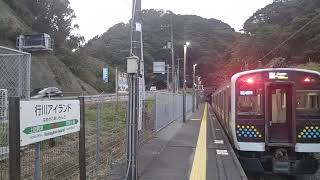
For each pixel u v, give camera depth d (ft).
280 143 43.86
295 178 48.73
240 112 44.98
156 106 64.03
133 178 30.45
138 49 31.53
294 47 216.54
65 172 28.27
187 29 327.88
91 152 36.19
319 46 196.85
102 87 234.17
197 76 310.65
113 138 42.57
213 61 328.29
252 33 273.33
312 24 197.26
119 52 216.13
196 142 57.98
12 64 29.25
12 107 16.20
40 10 234.58
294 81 44.29
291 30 215.31
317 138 43.47
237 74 45.91
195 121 104.06
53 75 181.37
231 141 52.19
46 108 19.02
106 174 31.99
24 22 215.31
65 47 236.63
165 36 222.28
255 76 45.09
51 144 28.96
